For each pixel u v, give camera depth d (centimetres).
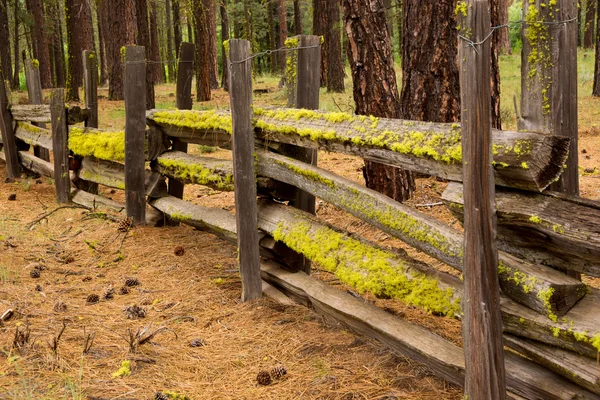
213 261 500
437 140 258
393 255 317
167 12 3925
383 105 575
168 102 1788
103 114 1555
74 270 481
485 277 228
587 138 1045
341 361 317
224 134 471
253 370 314
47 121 745
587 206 219
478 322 230
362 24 561
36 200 729
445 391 280
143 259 510
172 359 326
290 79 392
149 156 587
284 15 2902
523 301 235
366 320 327
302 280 394
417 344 297
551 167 227
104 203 659
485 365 229
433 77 655
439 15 640
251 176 403
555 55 234
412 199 624
